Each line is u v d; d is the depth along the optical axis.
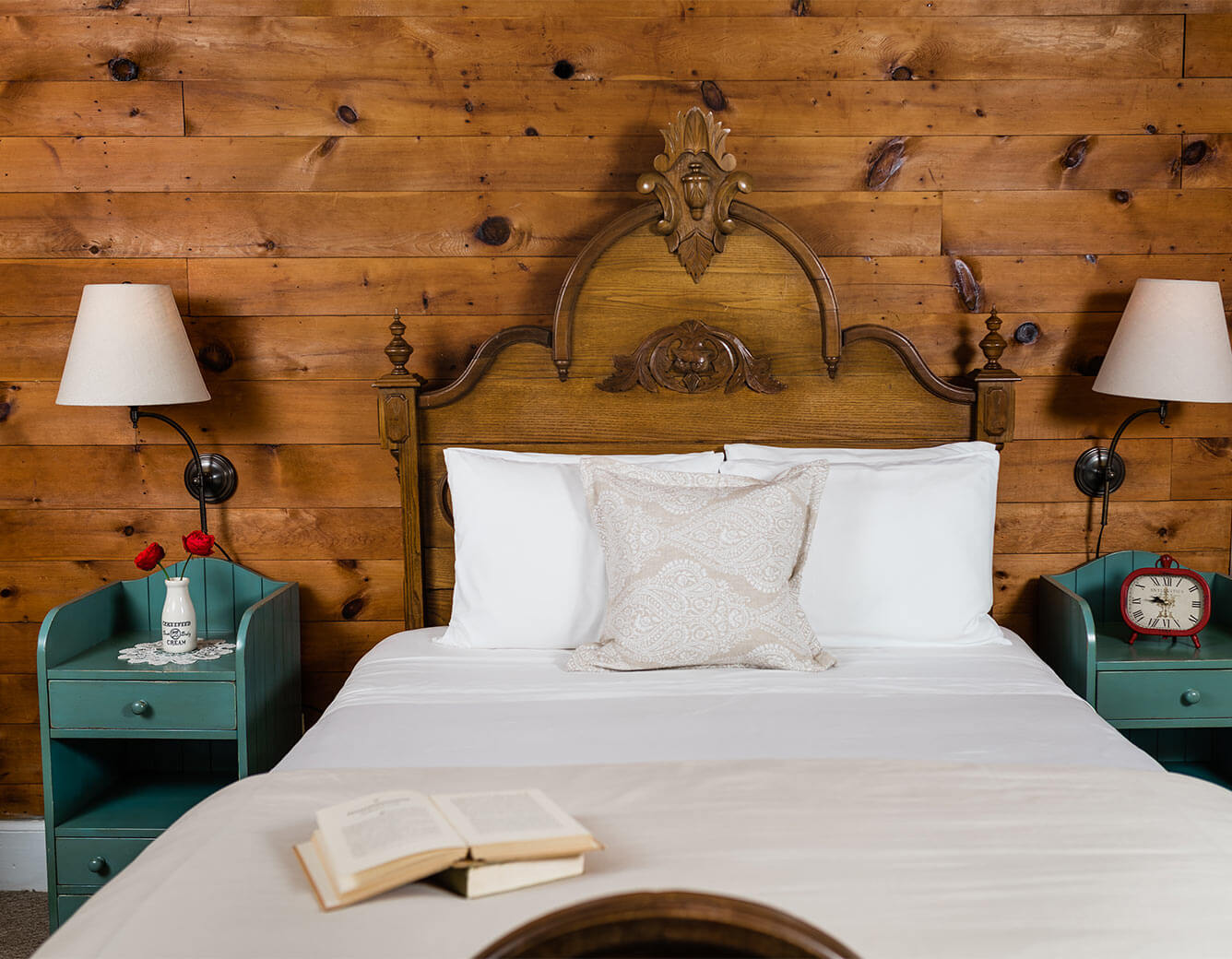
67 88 2.74
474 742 1.86
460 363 2.83
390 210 2.78
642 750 1.82
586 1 2.72
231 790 1.65
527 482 2.50
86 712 2.45
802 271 2.70
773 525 2.28
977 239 2.80
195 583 2.83
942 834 1.43
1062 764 1.74
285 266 2.79
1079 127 2.77
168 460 2.84
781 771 1.66
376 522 2.86
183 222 2.78
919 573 2.44
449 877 1.30
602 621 2.41
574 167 2.77
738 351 2.71
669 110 2.76
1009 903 1.26
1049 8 2.73
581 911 1.02
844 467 2.51
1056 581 2.79
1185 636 2.65
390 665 2.35
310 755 1.82
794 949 0.99
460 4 2.72
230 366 2.82
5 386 2.81
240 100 2.75
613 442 2.74
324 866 1.31
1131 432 2.85
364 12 2.72
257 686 2.51
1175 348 2.51
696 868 1.33
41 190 2.77
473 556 2.49
